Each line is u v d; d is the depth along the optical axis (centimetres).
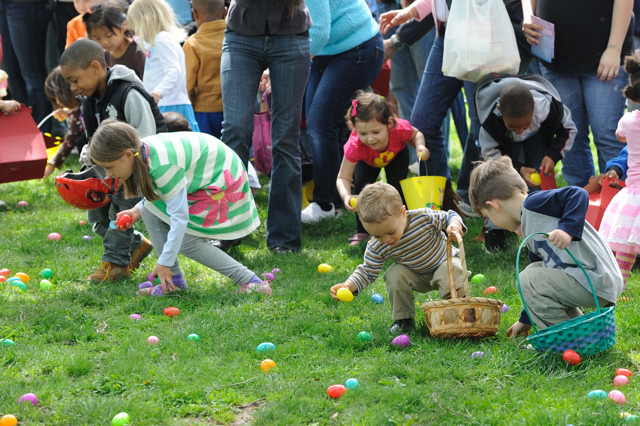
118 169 426
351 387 329
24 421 307
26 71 926
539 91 539
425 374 342
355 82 638
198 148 463
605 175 514
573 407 304
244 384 337
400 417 302
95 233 613
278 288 487
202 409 318
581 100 598
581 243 360
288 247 590
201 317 429
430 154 614
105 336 405
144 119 490
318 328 410
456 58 557
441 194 528
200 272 546
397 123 559
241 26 549
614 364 351
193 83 738
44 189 796
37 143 645
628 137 473
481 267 537
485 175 376
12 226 667
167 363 361
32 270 538
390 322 416
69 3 926
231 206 479
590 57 578
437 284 399
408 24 664
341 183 556
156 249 479
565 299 365
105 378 343
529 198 362
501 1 555
